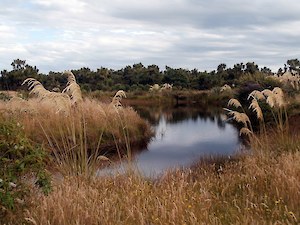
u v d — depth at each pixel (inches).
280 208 217.8
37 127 554.3
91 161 358.9
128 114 824.9
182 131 909.2
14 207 213.6
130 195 251.4
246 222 196.1
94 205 219.3
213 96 1834.4
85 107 713.6
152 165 518.0
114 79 2534.5
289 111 751.1
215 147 677.9
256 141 444.8
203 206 227.3
